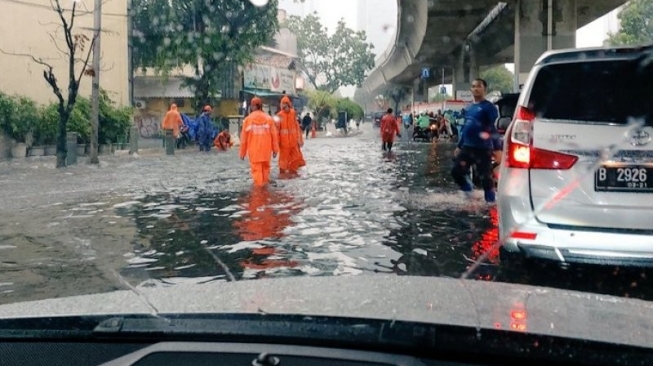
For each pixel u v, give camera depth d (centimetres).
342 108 6694
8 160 2170
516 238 462
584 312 175
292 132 1450
